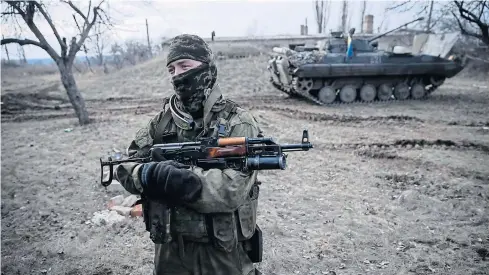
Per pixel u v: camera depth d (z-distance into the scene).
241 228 2.04
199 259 2.06
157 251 2.19
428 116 13.10
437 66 16.44
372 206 6.02
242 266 2.13
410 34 28.97
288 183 7.08
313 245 4.85
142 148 2.20
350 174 7.54
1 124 13.49
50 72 38.84
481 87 21.69
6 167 8.30
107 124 12.67
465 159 8.25
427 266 4.37
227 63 25.36
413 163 8.10
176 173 1.74
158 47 36.19
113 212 5.82
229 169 1.86
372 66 15.68
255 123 2.11
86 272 4.35
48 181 7.36
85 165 8.37
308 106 15.78
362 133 10.83
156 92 20.75
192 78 1.96
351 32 16.30
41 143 10.52
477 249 4.70
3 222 5.68
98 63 43.28
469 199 6.18
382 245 4.83
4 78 31.66
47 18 11.66
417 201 6.12
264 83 21.66
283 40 31.72
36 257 4.66
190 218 1.97
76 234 5.26
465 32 14.19
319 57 15.83
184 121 2.09
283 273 4.26
